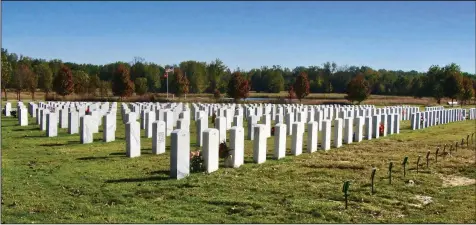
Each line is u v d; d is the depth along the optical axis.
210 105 44.16
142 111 31.42
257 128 17.47
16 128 28.86
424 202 12.72
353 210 11.55
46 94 76.50
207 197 12.20
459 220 11.03
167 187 13.13
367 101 81.44
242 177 14.76
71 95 76.25
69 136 24.89
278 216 10.80
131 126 18.22
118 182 13.66
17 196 11.88
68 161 17.12
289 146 23.02
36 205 11.16
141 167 16.03
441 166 17.98
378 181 14.89
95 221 10.02
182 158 14.40
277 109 37.94
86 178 14.12
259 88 124.31
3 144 21.56
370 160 18.86
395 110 42.75
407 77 115.12
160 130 19.31
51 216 10.32
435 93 81.94
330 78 129.62
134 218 10.33
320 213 11.09
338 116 34.75
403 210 11.84
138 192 12.57
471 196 13.46
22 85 70.62
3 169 15.19
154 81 102.88
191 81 98.88
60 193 12.33
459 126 38.91
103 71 119.38
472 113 52.38
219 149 16.39
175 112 33.12
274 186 13.68
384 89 117.19
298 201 12.06
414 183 14.88
